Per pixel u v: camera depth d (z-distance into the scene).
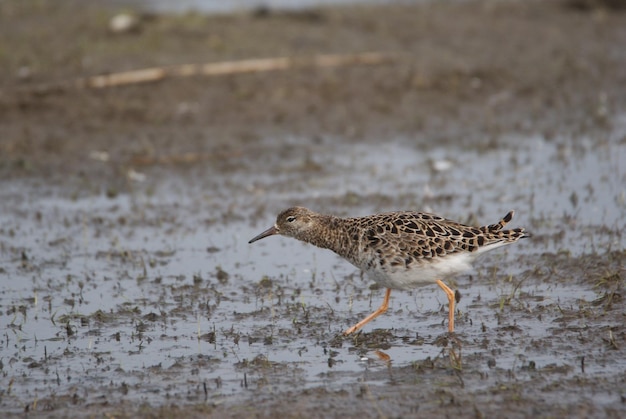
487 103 21.25
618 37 26.02
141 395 9.57
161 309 12.08
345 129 19.81
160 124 19.77
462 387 9.51
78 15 26.41
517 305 11.77
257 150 18.75
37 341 11.12
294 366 10.23
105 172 17.72
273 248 14.46
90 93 20.83
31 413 9.20
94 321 11.70
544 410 8.94
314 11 27.64
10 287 12.91
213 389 9.66
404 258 10.66
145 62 22.28
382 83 21.98
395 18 27.39
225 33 24.80
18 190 16.95
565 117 20.44
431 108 20.92
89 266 13.67
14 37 24.20
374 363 10.26
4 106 20.14
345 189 16.75
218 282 13.01
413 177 17.34
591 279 12.37
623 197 15.62
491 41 25.61
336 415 8.98
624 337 10.57
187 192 16.83
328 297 12.45
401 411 9.02
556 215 15.10
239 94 21.05
